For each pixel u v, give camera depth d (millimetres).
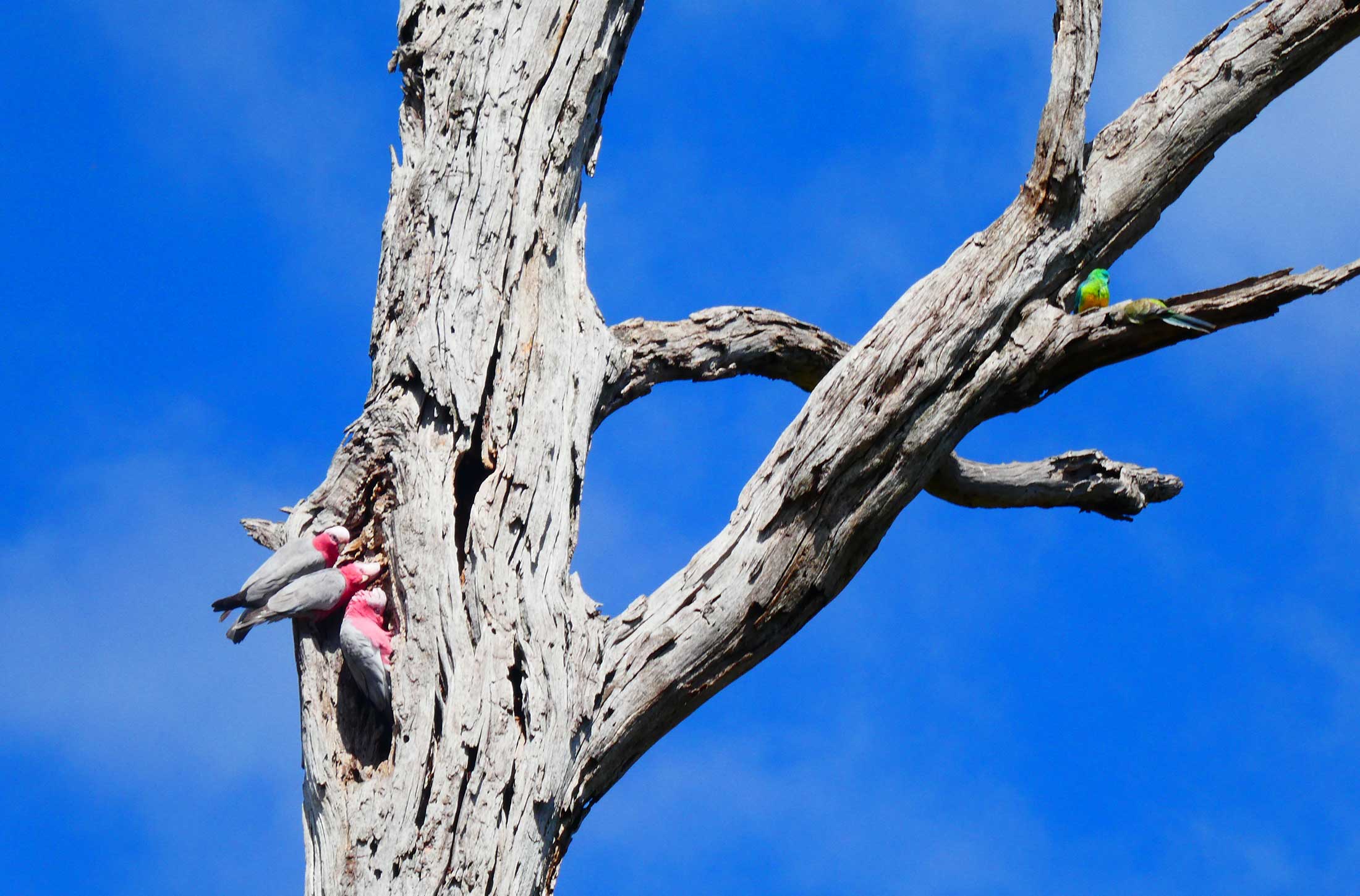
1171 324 14070
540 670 12086
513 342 14445
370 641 12422
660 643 12867
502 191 15195
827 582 13508
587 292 15711
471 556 12773
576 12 16359
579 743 12031
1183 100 15742
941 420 13844
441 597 12438
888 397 13602
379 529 13672
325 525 13938
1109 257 15547
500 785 11383
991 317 14203
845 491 13438
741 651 13211
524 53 16094
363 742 12445
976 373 14133
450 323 14328
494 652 12117
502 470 13445
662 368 16938
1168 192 15680
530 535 13117
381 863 11023
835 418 13500
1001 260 14547
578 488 14094
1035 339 14352
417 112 16734
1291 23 15797
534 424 13898
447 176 15383
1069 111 14727
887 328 14023
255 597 12977
